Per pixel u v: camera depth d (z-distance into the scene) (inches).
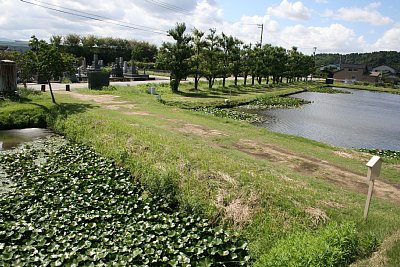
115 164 508.7
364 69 4323.3
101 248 298.0
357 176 489.7
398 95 2854.3
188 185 397.7
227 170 426.0
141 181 448.1
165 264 281.0
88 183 438.9
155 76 2486.5
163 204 390.3
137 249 294.5
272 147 611.8
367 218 333.4
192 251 299.3
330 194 395.2
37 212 359.3
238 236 326.6
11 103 833.5
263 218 338.0
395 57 5861.2
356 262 263.7
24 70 1028.5
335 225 298.7
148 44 3366.1
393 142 944.9
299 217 334.3
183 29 1445.6
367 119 1333.7
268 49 2480.3
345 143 886.4
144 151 504.4
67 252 288.7
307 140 690.8
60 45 2694.4
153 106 967.6
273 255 269.3
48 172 470.0
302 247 267.0
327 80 3447.3
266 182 401.1
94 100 995.3
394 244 282.7
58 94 1063.0
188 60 1455.5
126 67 2294.5
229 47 1861.5
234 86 1961.1
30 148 592.7
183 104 1107.9
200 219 356.8
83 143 611.2
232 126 767.1
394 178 490.6
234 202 363.3
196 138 622.2
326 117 1284.4
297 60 2997.0
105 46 3058.6
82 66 2160.4
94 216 352.5
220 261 294.5
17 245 296.5
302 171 493.0
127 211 371.2
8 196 395.5
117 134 595.8
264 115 1182.3
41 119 770.8
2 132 703.7
